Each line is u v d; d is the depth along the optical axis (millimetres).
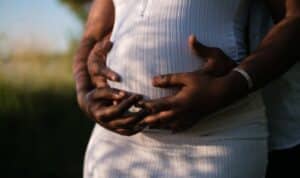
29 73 9234
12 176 7391
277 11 2936
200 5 2902
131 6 3033
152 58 2930
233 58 2924
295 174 3205
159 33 2926
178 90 2881
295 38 2826
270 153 3209
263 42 2850
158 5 2939
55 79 9250
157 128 2889
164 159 2943
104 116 2898
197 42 2844
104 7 3350
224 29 2924
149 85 2928
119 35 3061
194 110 2775
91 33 3359
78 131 8109
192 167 2904
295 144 3154
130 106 2867
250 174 2930
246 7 2975
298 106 3137
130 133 2906
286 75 3105
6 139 7750
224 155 2875
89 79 3186
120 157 3021
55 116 8297
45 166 7488
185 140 2906
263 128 2975
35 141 7828
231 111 2891
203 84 2777
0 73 9055
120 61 3012
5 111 8109
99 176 3066
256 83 2795
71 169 7391
